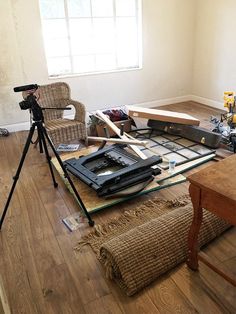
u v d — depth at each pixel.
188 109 4.81
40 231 2.08
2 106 3.97
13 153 3.40
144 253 1.64
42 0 3.84
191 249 1.64
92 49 4.36
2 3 3.54
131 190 2.33
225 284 1.61
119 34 4.45
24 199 2.47
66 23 4.07
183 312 1.46
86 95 4.45
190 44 4.93
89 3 4.09
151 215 2.17
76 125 3.24
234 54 4.27
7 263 1.82
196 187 1.45
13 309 1.52
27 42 3.84
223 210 1.37
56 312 1.50
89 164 2.66
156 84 4.93
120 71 4.55
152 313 1.47
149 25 4.50
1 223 2.11
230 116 3.31
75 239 1.99
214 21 4.44
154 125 3.66
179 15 4.65
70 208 2.32
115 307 1.51
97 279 1.68
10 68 3.84
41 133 2.32
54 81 4.18
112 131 3.54
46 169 2.96
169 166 2.74
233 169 1.51
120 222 2.12
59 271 1.74
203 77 4.94
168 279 1.65
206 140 3.18
